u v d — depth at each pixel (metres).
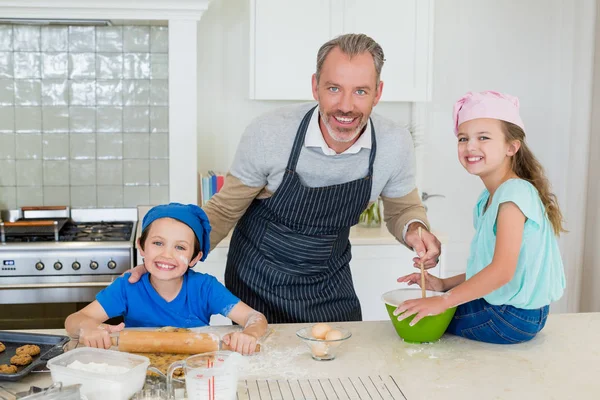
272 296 2.29
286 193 2.19
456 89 4.25
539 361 1.74
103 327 1.80
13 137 3.75
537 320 1.84
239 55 3.98
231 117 4.01
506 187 1.82
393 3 3.64
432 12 3.67
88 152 3.80
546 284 1.81
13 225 3.34
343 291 2.38
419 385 1.58
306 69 3.61
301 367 1.67
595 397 1.52
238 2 3.95
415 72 3.69
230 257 2.43
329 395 1.51
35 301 3.21
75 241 3.29
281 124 2.16
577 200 4.21
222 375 1.44
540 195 1.88
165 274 1.93
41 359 1.62
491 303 1.84
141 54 3.77
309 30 3.59
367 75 1.92
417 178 4.19
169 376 1.50
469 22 4.22
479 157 1.88
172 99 3.46
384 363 1.71
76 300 3.24
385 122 2.23
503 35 4.26
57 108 3.76
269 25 3.56
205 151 4.02
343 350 1.80
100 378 1.44
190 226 1.97
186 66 3.45
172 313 2.02
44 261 3.20
